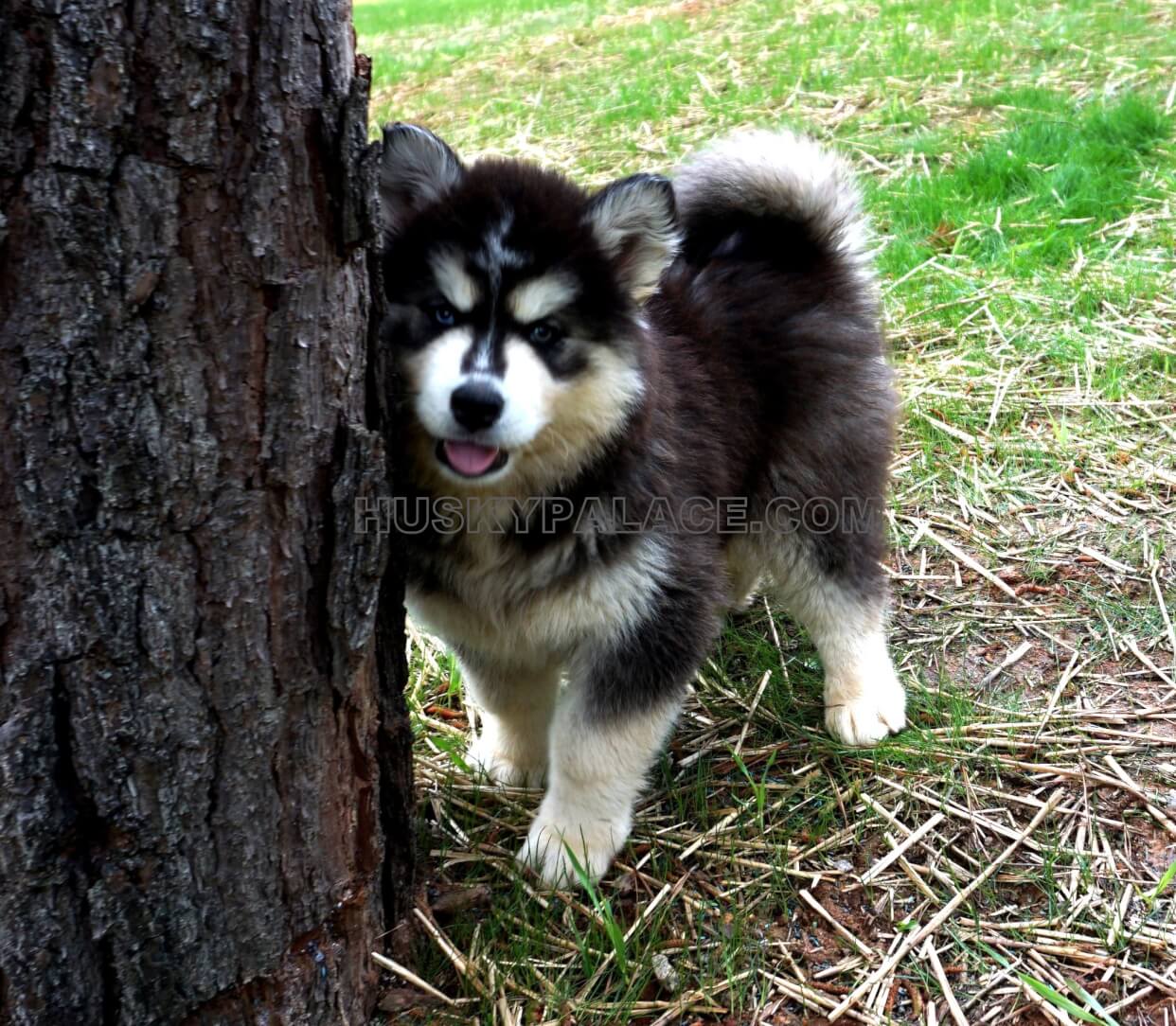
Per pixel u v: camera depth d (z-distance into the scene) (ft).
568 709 2.51
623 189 2.36
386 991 2.24
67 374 1.59
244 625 1.81
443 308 2.30
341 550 1.87
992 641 3.09
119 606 1.70
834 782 2.70
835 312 3.02
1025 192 5.33
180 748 1.80
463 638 2.58
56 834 1.74
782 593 3.03
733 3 11.08
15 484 1.60
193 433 1.69
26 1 1.45
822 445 2.93
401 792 2.22
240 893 1.92
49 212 1.52
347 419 1.87
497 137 7.51
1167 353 4.04
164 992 1.90
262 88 1.62
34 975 1.78
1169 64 6.57
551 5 13.98
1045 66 7.00
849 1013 2.19
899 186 5.52
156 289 1.61
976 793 2.62
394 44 12.56
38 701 1.69
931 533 3.47
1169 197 5.03
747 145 3.10
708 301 2.87
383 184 2.34
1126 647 2.99
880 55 7.86
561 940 2.35
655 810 2.71
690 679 2.53
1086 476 3.63
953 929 2.32
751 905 2.39
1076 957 2.25
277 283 1.71
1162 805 2.53
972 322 4.46
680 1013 2.20
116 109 1.52
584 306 2.33
